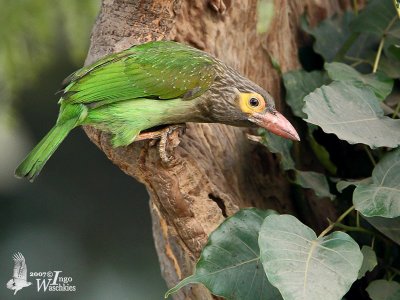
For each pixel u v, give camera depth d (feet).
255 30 32.07
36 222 51.83
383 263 30.68
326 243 25.44
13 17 40.14
